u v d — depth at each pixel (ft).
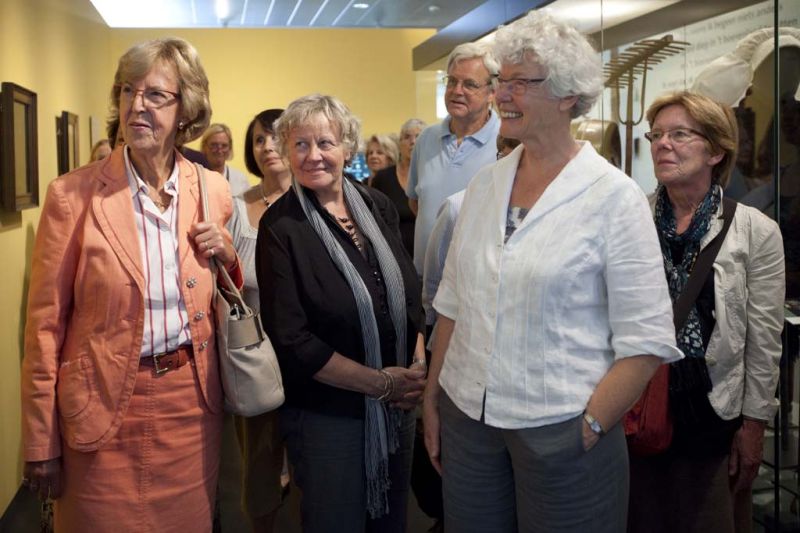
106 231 6.32
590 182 5.80
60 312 6.36
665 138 7.50
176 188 6.82
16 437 13.73
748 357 7.52
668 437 7.37
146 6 25.02
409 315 8.19
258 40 34.01
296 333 7.29
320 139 7.54
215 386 6.91
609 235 5.70
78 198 6.42
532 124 5.86
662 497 7.82
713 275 7.41
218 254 6.94
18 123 13.96
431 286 9.03
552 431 5.74
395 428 7.89
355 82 35.06
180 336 6.60
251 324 6.93
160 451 6.54
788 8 7.32
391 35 35.09
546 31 5.71
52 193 6.40
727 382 7.45
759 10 7.86
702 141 7.40
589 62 5.76
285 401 7.76
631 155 9.98
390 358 7.91
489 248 6.12
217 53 33.73
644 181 9.67
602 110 10.73
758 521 8.25
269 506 9.51
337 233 7.72
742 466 7.61
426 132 11.72
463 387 6.15
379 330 7.72
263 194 10.16
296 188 7.68
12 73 14.01
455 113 10.68
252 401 6.90
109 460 6.41
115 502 6.43
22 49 14.87
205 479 6.88
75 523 6.48
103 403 6.31
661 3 9.35
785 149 7.38
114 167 6.57
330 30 34.60
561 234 5.74
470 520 6.32
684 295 7.43
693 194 7.63
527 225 5.89
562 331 5.73
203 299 6.75
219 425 7.09
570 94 5.75
